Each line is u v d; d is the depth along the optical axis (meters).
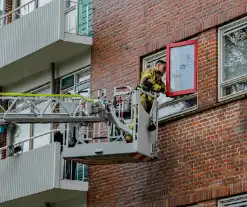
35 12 30.94
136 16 29.14
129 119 26.66
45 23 30.50
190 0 27.58
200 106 26.72
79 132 27.12
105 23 30.11
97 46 30.20
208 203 25.92
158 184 27.33
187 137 26.83
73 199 29.86
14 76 32.97
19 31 31.44
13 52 31.61
